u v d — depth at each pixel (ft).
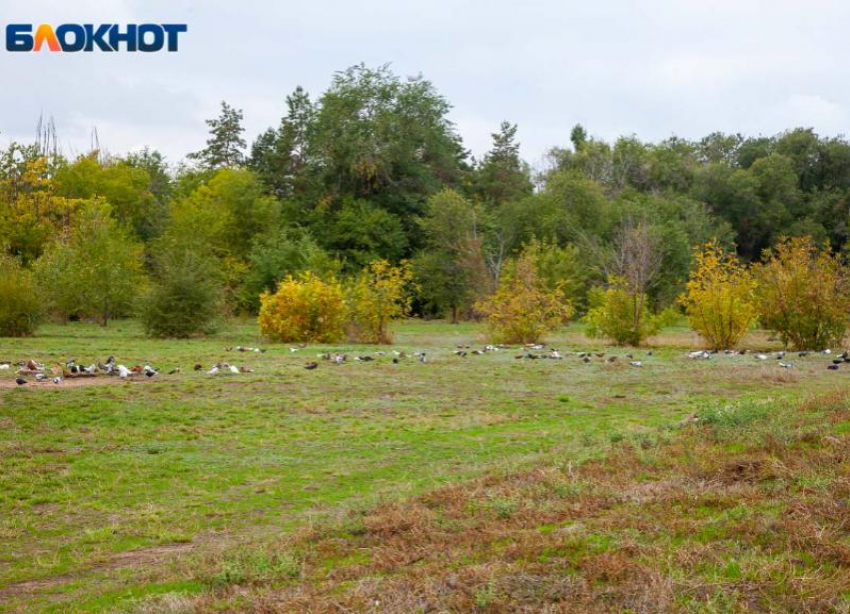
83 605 20.22
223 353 81.51
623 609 17.30
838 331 88.02
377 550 21.88
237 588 20.15
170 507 29.55
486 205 196.54
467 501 25.94
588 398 54.34
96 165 196.44
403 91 202.80
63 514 28.91
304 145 214.90
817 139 297.94
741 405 37.19
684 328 140.97
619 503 24.32
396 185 200.75
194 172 234.58
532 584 18.43
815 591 17.48
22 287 102.27
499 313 100.53
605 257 164.45
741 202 264.11
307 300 100.78
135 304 105.40
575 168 256.73
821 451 27.32
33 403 48.47
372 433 42.29
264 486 32.19
